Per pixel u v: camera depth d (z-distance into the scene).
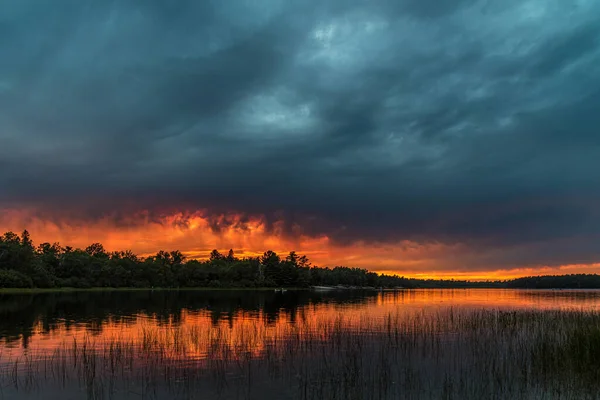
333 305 79.94
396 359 27.41
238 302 89.75
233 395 20.19
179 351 29.39
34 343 32.66
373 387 21.41
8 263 132.25
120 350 28.64
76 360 26.61
